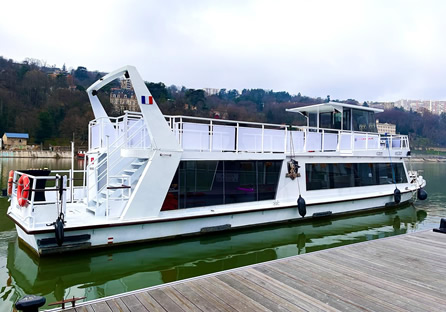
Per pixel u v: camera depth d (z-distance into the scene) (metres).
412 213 13.45
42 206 6.87
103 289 5.90
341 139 12.63
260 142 10.34
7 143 71.69
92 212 8.27
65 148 72.31
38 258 6.80
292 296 4.00
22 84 88.19
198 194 8.84
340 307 3.73
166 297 3.94
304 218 10.99
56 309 3.57
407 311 3.66
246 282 4.44
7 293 5.61
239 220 9.49
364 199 12.73
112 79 9.27
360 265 5.17
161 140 8.09
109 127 10.02
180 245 8.32
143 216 7.87
